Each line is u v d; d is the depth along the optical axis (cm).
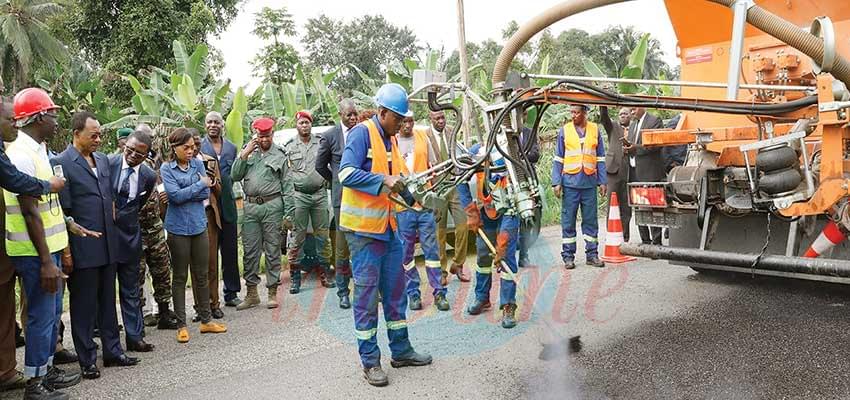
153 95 1516
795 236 467
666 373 410
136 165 490
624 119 858
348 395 400
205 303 558
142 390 428
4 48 3281
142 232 559
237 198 803
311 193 680
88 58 3388
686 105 398
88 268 449
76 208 449
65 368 484
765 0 572
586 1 398
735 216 546
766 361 423
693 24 617
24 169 395
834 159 404
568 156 732
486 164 404
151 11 2838
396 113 414
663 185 552
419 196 405
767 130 480
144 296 616
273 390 416
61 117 2144
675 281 652
